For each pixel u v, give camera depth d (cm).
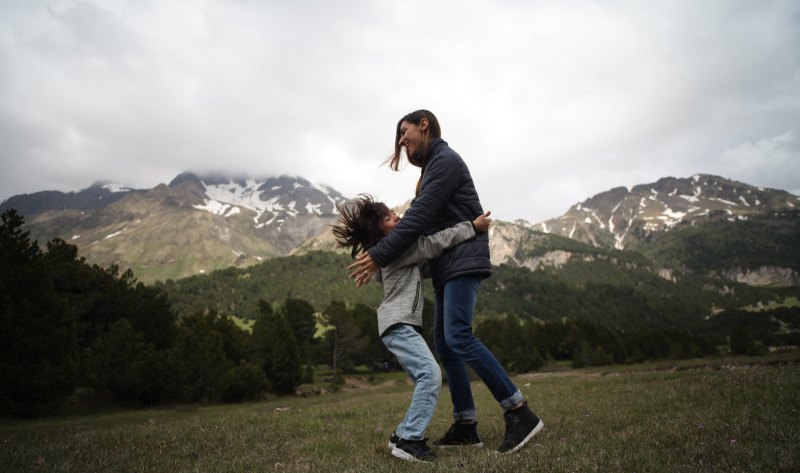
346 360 7456
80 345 3741
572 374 5206
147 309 4038
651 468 286
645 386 1091
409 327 413
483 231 436
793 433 344
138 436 602
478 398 1530
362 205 457
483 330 9381
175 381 3105
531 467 304
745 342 8075
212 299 18038
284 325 4809
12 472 366
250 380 3788
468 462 328
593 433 438
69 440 599
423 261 429
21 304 2198
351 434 558
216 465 384
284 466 365
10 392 2119
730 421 421
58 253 4125
